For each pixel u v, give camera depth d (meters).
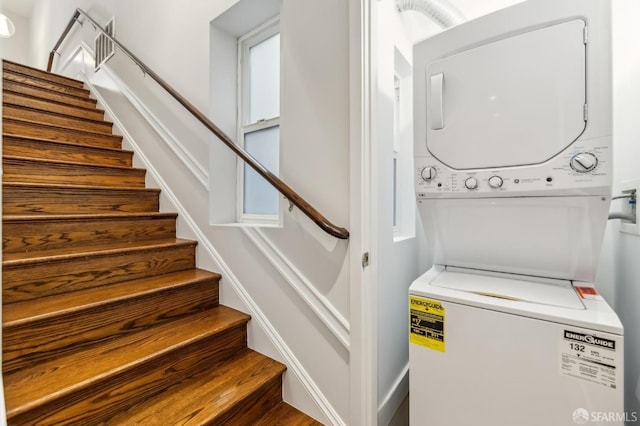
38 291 1.26
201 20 1.79
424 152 1.09
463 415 0.90
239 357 1.44
